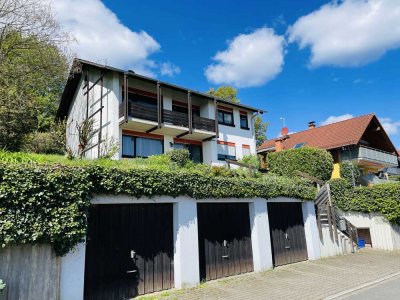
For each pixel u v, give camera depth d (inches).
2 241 242.8
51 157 387.5
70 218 275.3
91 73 848.3
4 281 244.7
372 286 383.2
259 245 467.5
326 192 659.4
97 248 315.0
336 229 628.4
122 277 326.6
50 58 796.6
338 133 1125.1
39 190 264.4
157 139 858.1
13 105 594.2
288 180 564.1
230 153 993.5
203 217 418.9
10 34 713.6
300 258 542.9
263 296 338.3
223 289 365.1
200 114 989.8
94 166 307.0
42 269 262.7
